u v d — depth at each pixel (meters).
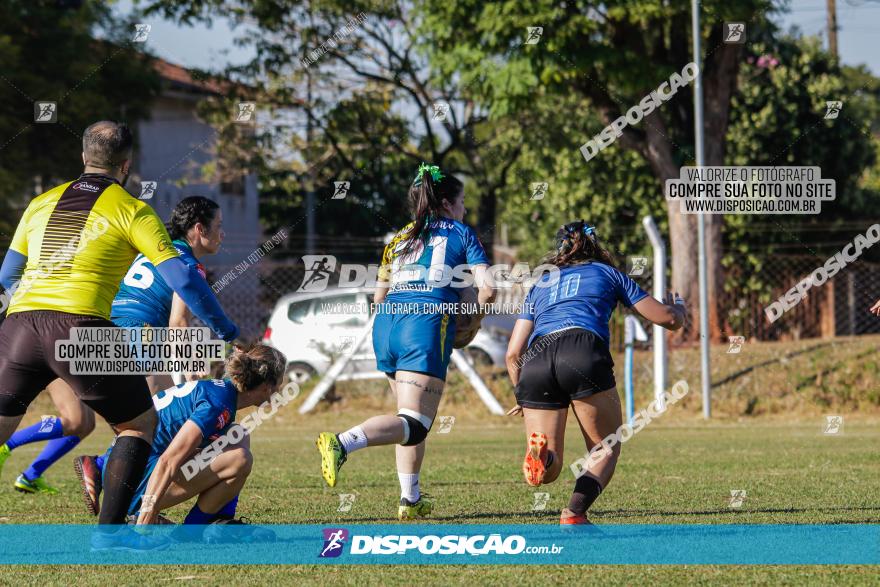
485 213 40.25
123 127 8.20
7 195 32.91
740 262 33.72
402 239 9.56
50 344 7.53
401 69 37.66
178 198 46.31
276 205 52.41
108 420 7.91
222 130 39.66
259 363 8.65
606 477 8.53
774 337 33.41
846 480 12.27
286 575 6.98
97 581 6.79
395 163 42.50
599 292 8.82
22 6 32.81
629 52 29.00
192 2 36.66
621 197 35.88
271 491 11.65
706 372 24.25
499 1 27.95
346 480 12.80
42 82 32.84
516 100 29.14
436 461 15.14
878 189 42.75
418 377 9.18
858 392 25.52
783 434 20.38
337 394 25.97
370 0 37.22
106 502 7.88
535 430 8.74
